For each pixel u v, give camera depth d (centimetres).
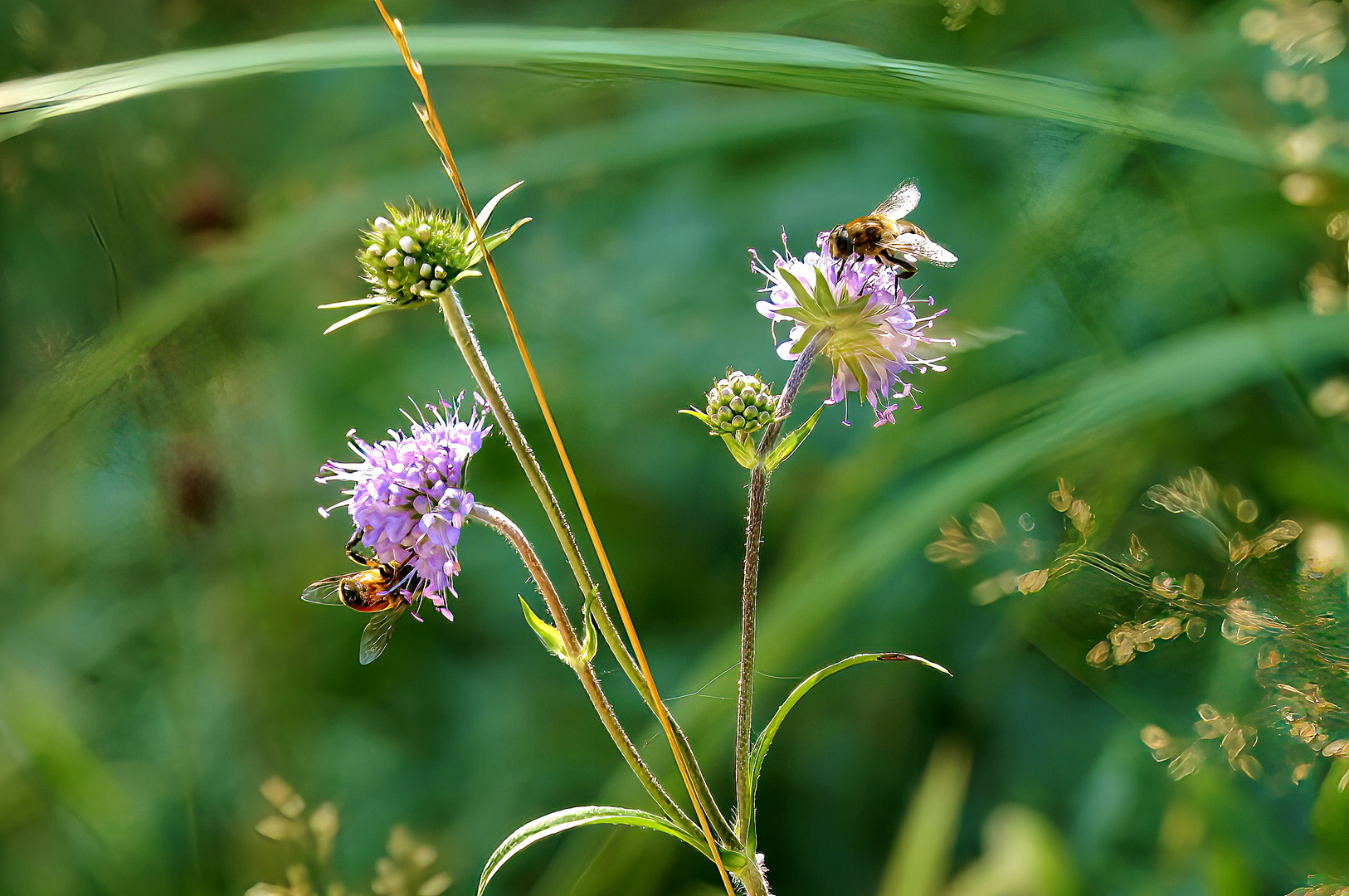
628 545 76
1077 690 70
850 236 57
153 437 74
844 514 69
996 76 62
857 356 57
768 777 71
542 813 71
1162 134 63
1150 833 66
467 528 78
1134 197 69
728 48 61
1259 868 61
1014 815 66
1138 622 61
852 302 57
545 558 77
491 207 56
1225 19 67
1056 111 62
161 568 74
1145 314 69
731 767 70
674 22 76
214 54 61
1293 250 68
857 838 70
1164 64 67
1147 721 62
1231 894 61
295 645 75
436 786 72
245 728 73
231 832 71
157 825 71
